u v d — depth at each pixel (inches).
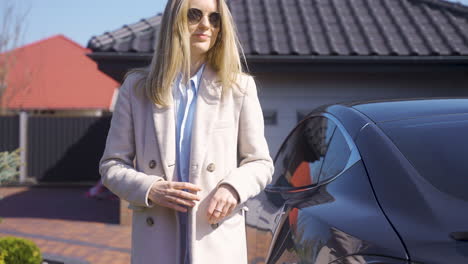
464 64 283.3
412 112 97.0
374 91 295.0
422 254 63.6
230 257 70.3
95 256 260.4
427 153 83.0
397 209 73.7
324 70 284.2
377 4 352.2
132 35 304.3
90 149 592.1
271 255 103.9
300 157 122.6
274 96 293.9
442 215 69.4
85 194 498.6
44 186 575.5
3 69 909.2
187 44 70.6
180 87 72.8
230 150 71.6
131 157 73.6
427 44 291.7
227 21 72.8
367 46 290.5
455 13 339.6
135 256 72.1
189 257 67.5
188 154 71.0
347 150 95.6
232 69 72.9
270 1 357.1
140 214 72.0
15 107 990.4
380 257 67.1
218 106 71.9
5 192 527.2
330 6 350.0
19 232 322.0
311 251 82.9
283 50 283.4
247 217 132.3
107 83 1087.0
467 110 95.8
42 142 587.2
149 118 71.3
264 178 71.4
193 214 67.2
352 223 76.4
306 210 92.6
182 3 70.5
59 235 311.7
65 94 1042.1
